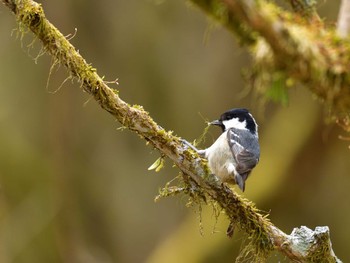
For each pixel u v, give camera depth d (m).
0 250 13.55
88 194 14.80
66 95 14.76
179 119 14.66
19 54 14.20
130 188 15.02
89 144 15.05
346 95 3.43
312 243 5.34
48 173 14.53
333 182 12.94
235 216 5.56
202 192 5.73
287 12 3.50
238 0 3.17
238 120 7.68
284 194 12.68
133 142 15.12
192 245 12.09
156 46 14.88
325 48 3.40
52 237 14.06
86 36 14.83
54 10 14.66
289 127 13.13
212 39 14.86
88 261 14.24
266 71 3.36
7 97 14.41
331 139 12.90
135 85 14.83
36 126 14.67
